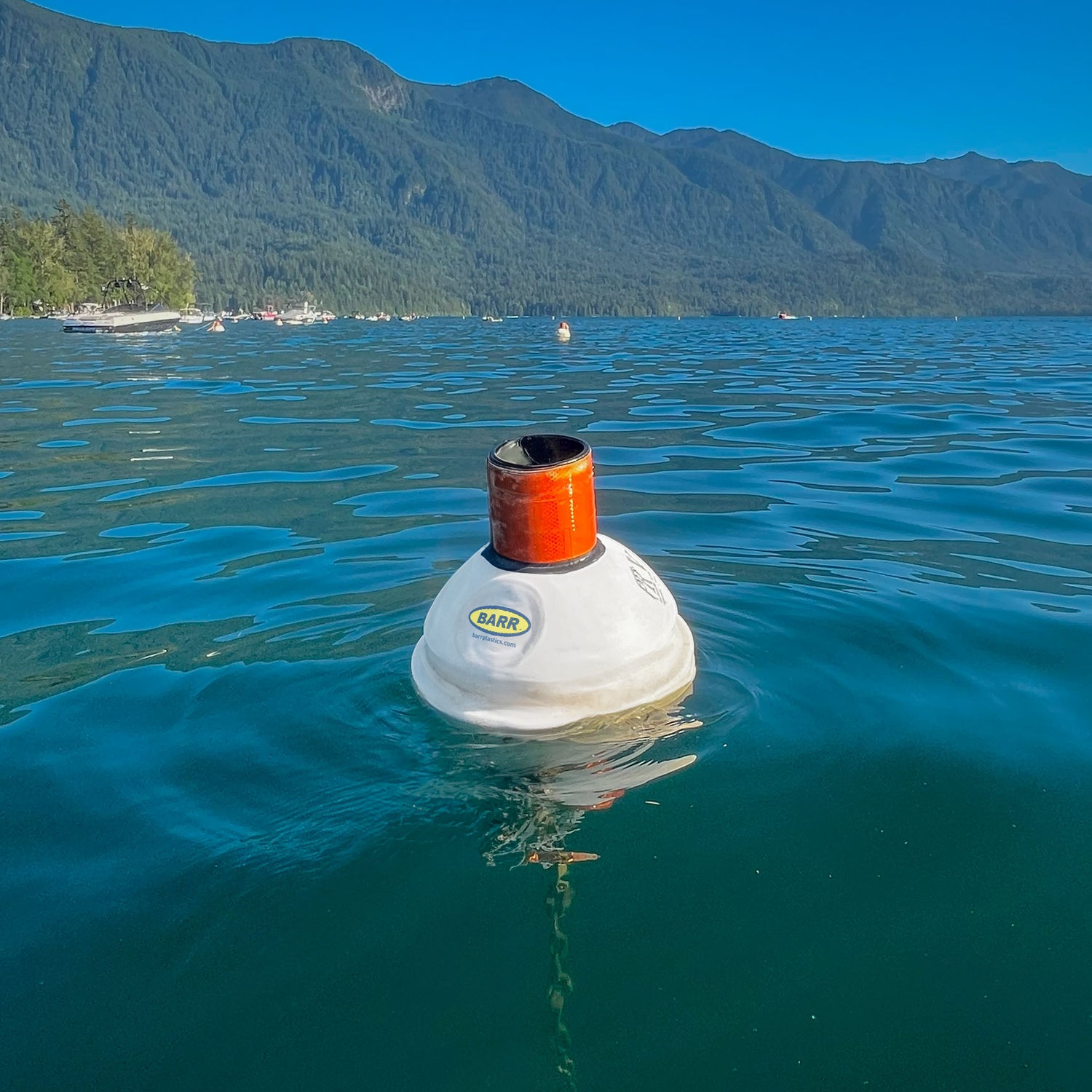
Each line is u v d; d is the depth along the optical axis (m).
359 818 1.33
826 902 1.18
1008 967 1.09
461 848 1.26
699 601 2.17
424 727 1.52
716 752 1.47
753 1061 0.99
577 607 1.48
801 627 2.01
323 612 2.14
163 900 1.19
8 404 7.15
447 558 2.60
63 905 1.19
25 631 2.11
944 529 2.99
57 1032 1.02
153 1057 1.00
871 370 11.05
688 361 13.15
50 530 3.04
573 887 1.20
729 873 1.22
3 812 1.39
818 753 1.48
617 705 1.48
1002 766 1.47
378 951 1.11
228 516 3.23
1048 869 1.24
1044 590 2.30
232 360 13.66
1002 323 51.53
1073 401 7.12
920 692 1.71
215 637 2.02
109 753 1.53
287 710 1.63
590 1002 1.04
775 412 6.50
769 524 3.07
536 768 1.42
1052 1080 0.97
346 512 3.29
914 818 1.34
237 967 1.09
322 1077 0.97
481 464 4.37
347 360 13.78
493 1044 1.00
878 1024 1.02
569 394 8.05
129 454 4.68
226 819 1.34
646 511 3.30
